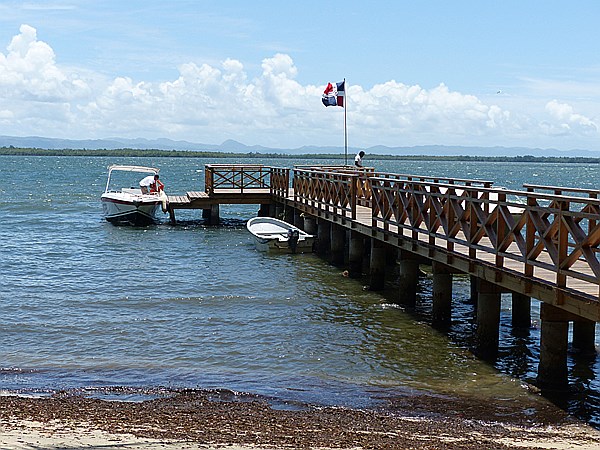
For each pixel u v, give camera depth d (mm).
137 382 10867
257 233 24688
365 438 8320
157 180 32594
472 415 9492
